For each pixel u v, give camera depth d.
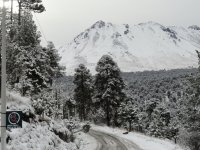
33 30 35.72
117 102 65.12
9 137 16.25
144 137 43.09
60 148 22.00
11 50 33.00
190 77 34.84
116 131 51.28
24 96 29.80
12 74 33.94
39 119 24.81
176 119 66.88
